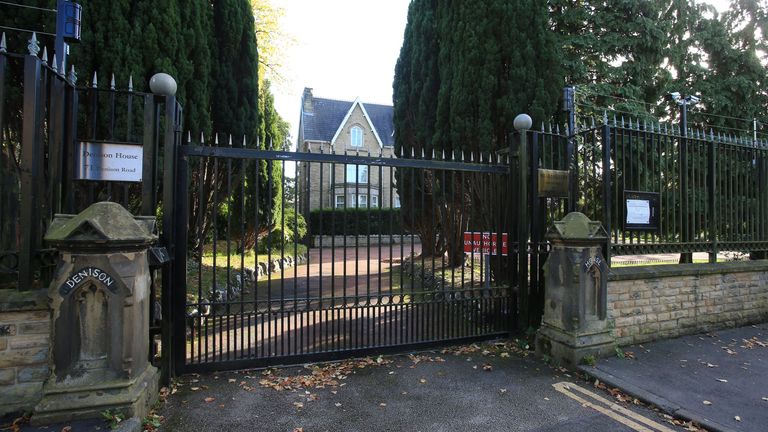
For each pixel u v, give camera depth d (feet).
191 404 11.28
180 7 20.07
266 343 17.84
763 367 14.16
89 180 11.67
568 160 17.88
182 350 13.14
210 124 21.81
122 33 17.48
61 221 10.14
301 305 26.66
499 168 17.22
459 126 24.63
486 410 11.25
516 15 23.77
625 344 16.20
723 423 10.37
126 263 9.66
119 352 9.60
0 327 9.81
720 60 36.47
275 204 39.96
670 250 17.98
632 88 30.37
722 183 20.01
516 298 17.46
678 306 17.58
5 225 10.85
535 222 17.13
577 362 13.97
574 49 30.86
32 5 15.83
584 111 29.12
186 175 13.02
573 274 14.30
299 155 13.87
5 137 14.49
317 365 14.30
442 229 16.40
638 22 30.42
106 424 9.05
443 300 16.49
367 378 13.32
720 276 18.89
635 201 17.24
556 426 10.43
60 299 9.25
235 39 24.34
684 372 13.62
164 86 12.00
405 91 34.40
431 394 12.21
